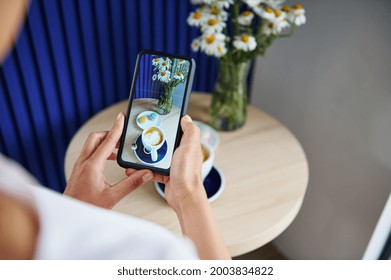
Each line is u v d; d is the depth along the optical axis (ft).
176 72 2.18
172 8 3.37
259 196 2.43
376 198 2.97
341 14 2.79
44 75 3.16
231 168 2.67
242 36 2.49
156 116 2.18
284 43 3.41
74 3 2.96
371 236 3.14
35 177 3.73
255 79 4.00
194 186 1.62
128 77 3.62
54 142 3.63
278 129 3.12
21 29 2.84
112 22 3.17
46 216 0.71
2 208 0.61
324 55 3.04
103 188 1.80
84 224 0.74
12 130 3.33
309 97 3.34
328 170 3.39
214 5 2.57
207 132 2.91
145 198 2.36
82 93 3.49
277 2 2.59
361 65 2.75
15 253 0.65
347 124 3.03
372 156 2.89
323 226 3.67
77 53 3.22
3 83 3.05
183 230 1.46
